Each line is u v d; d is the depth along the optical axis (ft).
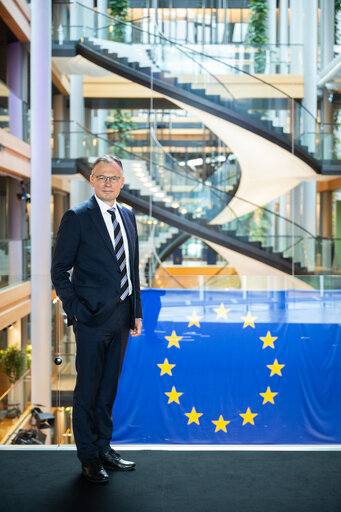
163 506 8.88
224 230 57.16
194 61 59.41
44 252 42.29
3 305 36.32
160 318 12.50
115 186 10.13
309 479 9.87
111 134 83.92
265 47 76.48
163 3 90.89
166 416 12.42
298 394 12.50
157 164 57.52
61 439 12.41
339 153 62.28
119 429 12.36
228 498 9.14
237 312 12.55
